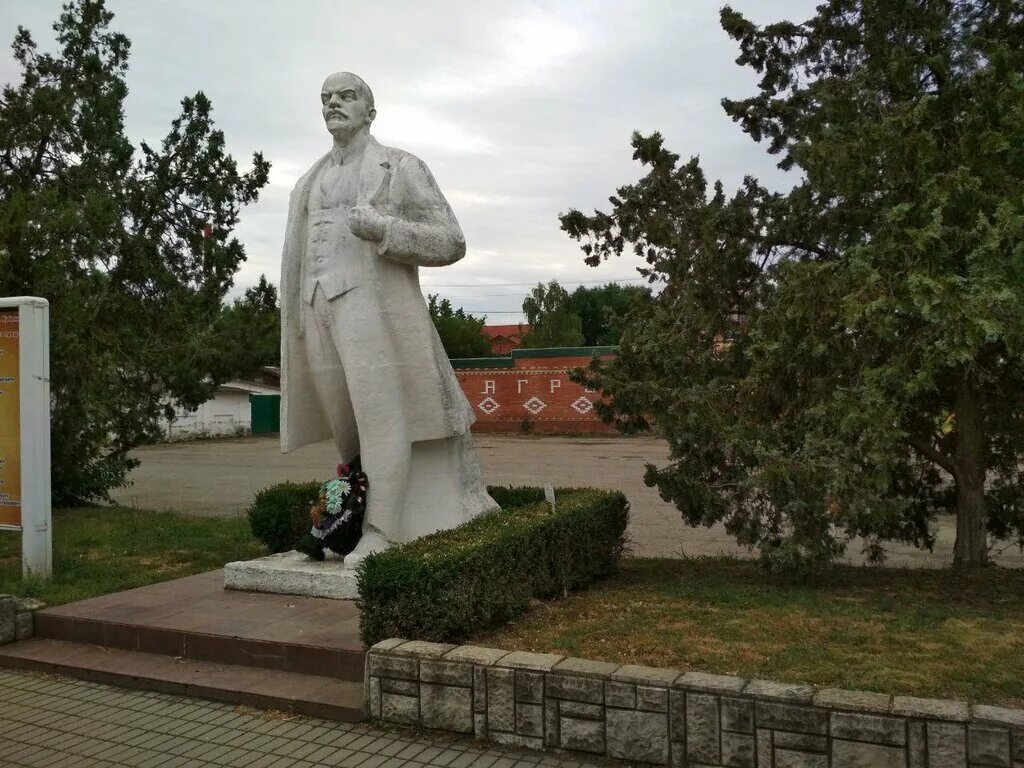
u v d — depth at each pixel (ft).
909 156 17.28
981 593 18.44
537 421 106.63
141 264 41.65
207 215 49.65
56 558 25.54
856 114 19.80
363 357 21.20
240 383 125.80
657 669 12.59
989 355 18.51
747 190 22.58
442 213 21.26
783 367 19.07
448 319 151.12
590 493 23.67
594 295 172.96
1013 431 20.18
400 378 21.62
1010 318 14.93
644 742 12.15
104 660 17.72
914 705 10.91
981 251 15.10
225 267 49.29
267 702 15.25
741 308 22.79
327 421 23.34
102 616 19.10
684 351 21.99
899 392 17.12
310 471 67.15
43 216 34.83
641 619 16.42
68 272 36.19
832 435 17.72
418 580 14.85
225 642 17.20
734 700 11.62
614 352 23.12
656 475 22.24
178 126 49.14
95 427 39.04
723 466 21.48
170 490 54.03
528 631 15.81
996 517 21.71
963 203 16.66
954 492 22.22
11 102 40.75
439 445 22.86
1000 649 13.83
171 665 17.21
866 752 10.91
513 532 17.52
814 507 17.99
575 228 23.73
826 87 20.75
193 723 14.79
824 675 12.59
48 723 15.02
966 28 20.07
